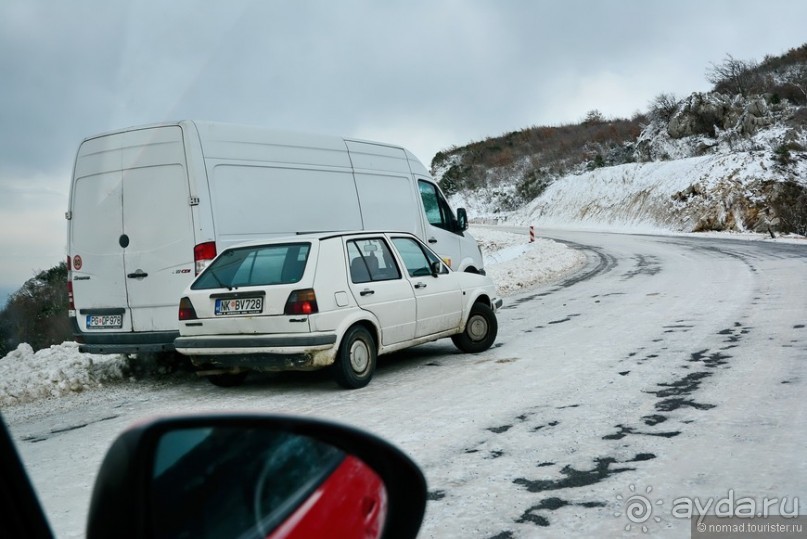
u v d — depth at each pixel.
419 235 11.55
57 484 4.94
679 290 14.62
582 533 3.57
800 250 22.70
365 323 7.61
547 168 72.94
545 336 10.11
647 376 7.03
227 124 8.81
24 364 9.66
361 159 10.66
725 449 4.71
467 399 6.58
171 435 1.59
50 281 19.34
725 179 41.97
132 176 8.63
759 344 8.30
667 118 58.97
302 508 1.94
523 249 29.83
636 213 48.53
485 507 3.98
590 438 5.14
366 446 2.23
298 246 7.38
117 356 9.27
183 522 1.56
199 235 8.22
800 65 59.91
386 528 2.23
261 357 7.16
